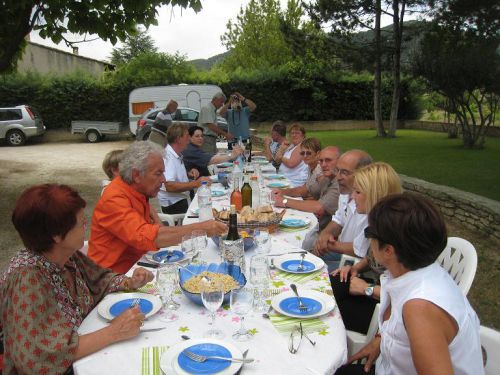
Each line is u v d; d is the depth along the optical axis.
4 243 5.49
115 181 2.60
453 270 2.46
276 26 30.14
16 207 1.60
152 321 1.74
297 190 4.50
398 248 1.43
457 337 1.34
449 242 2.56
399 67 17.30
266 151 7.82
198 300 1.82
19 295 1.51
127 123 19.80
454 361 1.35
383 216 1.46
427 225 1.39
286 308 1.83
